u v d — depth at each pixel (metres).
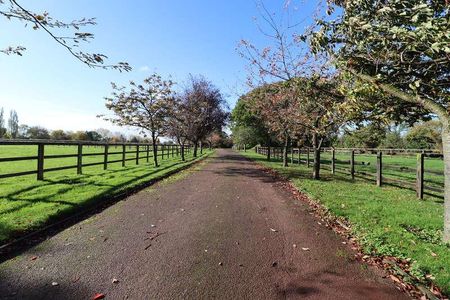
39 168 10.28
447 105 5.28
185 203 8.25
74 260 4.38
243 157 35.84
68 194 8.21
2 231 5.19
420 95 5.11
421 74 5.07
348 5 4.92
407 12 4.09
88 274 3.97
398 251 4.85
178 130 25.53
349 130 12.66
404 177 15.77
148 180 11.80
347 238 5.64
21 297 3.39
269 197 9.59
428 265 4.34
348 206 7.99
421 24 3.77
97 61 4.48
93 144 13.59
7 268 4.09
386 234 5.68
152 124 18.05
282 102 15.91
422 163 9.58
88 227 5.91
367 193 10.13
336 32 5.04
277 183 12.89
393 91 5.15
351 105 6.22
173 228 5.96
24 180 10.46
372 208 7.74
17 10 3.90
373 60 4.97
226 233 5.75
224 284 3.81
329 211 7.58
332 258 4.70
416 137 38.91
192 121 27.69
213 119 31.89
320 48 5.22
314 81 7.07
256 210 7.70
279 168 19.64
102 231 5.67
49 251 4.69
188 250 4.85
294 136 18.12
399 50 4.68
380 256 4.77
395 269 4.31
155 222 6.33
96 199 7.92
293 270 4.26
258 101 17.39
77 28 4.22
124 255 4.59
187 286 3.74
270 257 4.68
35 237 5.29
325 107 7.80
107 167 15.77
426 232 5.89
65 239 5.22
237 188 11.22
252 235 5.68
